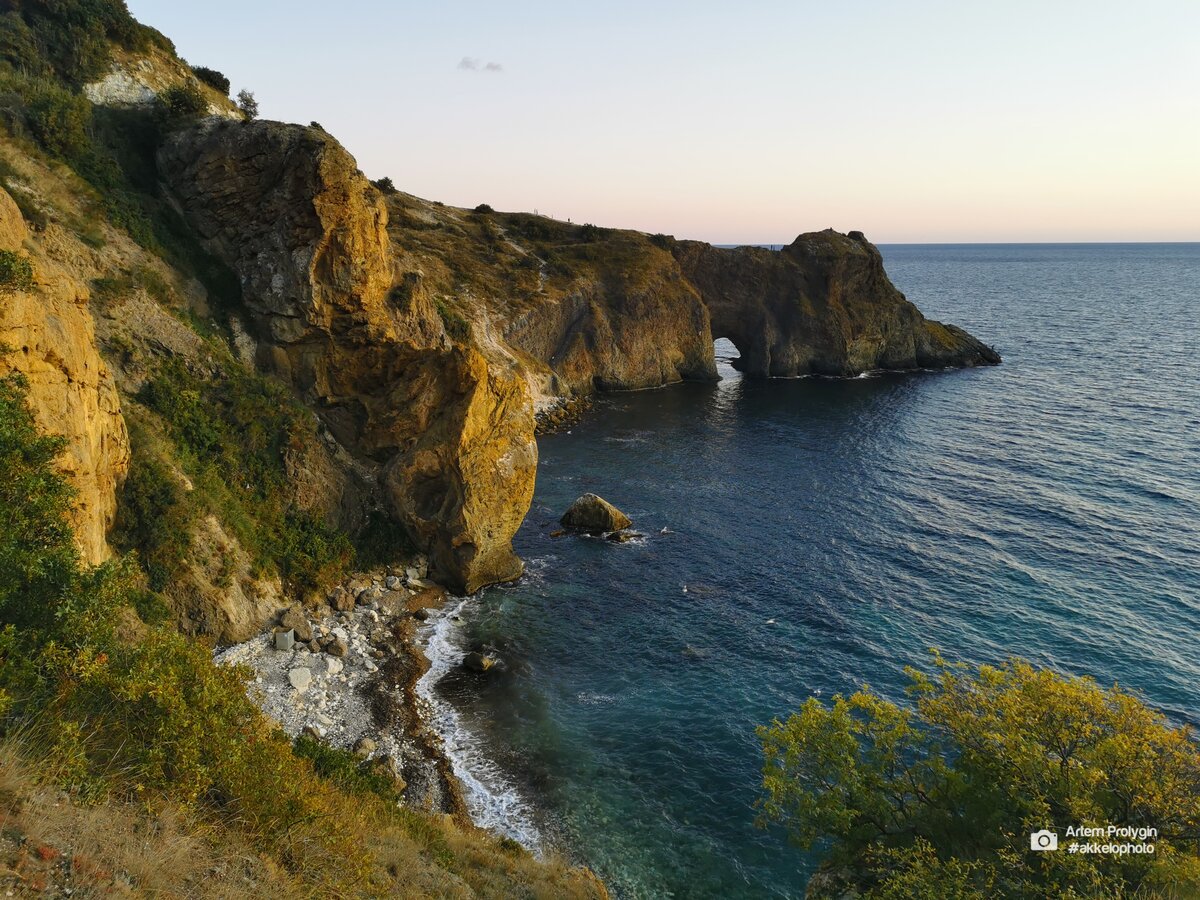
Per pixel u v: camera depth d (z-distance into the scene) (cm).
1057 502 5247
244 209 3988
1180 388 8850
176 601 2847
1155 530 4697
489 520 3969
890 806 1608
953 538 4681
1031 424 7494
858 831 1606
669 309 10175
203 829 980
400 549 4022
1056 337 13500
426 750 2667
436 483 4009
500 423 4034
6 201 2080
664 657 3372
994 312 17750
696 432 7612
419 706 2938
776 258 11050
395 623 3522
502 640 3481
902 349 11112
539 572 4250
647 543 4684
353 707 2833
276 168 3881
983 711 1631
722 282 11112
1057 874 1295
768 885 2202
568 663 3316
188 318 3681
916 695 3031
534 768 2642
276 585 3334
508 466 4019
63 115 3588
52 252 3131
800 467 6322
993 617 3684
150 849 855
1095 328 14588
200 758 1078
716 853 2309
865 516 5103
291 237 3841
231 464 3434
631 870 2234
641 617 3731
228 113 5278
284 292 3872
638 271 10150
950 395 9106
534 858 2186
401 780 2441
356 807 1709
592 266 10150
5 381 1526
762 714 2970
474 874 1725
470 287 8719
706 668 3288
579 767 2661
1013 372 10512
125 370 3225
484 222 10825
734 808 2489
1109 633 3506
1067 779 1410
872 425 7750
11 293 1884
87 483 2142
